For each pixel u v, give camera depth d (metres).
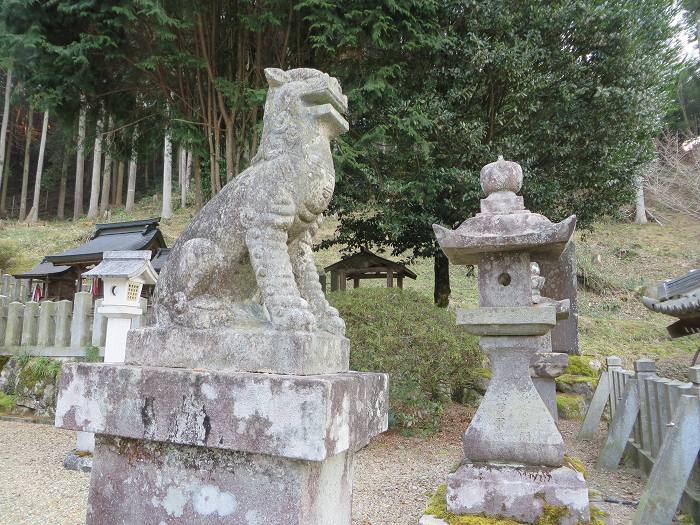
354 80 7.44
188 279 2.06
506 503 3.09
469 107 8.46
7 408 7.43
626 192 9.09
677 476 3.16
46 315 7.82
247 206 2.12
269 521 1.74
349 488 2.23
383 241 9.91
